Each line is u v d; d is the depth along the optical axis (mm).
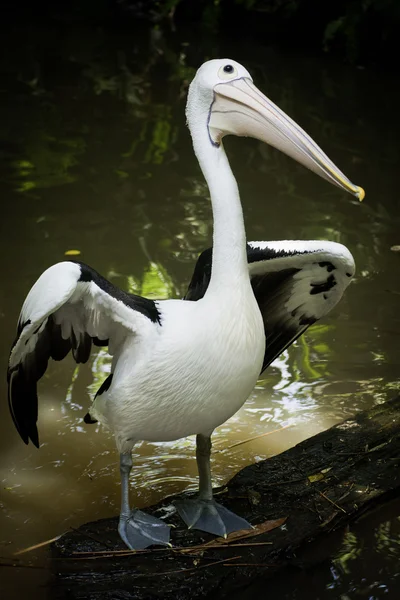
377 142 14570
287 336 6836
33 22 23703
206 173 5414
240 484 6395
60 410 7855
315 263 6137
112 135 14984
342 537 6039
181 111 16281
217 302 5281
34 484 6836
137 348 5340
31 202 12258
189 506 6039
